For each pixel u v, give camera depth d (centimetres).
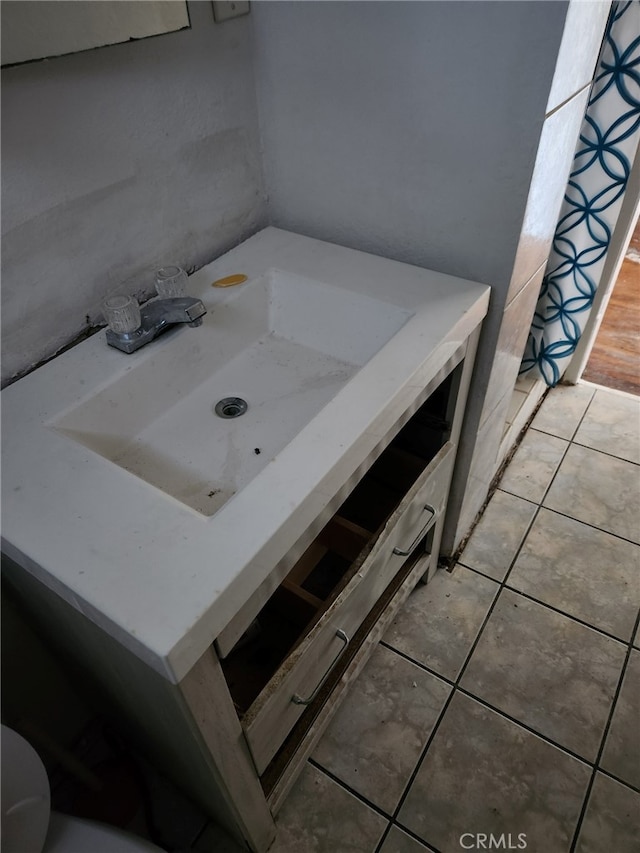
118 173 88
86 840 82
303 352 106
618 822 111
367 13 86
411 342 87
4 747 71
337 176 107
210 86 97
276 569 68
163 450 88
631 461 181
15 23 67
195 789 101
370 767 120
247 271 107
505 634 140
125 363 88
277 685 79
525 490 174
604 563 154
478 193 93
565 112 89
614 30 119
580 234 151
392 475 125
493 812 113
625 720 125
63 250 85
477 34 79
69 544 63
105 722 125
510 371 129
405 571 133
